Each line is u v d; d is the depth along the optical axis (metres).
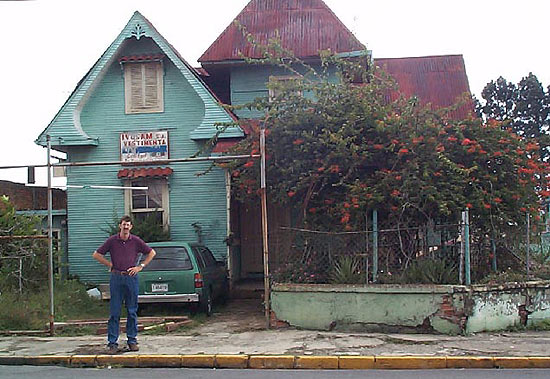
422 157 12.83
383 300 11.45
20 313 12.31
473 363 9.13
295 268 12.37
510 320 11.72
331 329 11.66
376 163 13.27
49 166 11.38
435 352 9.62
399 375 8.62
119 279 10.02
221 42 19.58
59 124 17.64
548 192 13.65
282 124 13.68
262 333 11.43
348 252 12.12
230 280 16.75
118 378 8.56
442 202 11.91
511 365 9.12
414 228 11.95
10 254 14.54
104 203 17.97
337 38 19.12
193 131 17.39
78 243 17.94
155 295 13.44
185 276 13.47
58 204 23.66
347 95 13.84
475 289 11.29
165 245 13.77
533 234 13.62
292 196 13.65
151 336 11.35
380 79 14.89
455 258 11.91
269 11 20.55
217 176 17.62
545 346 10.08
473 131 13.52
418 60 22.34
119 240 10.13
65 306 14.00
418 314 11.29
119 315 10.08
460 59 22.12
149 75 18.00
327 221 13.03
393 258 11.94
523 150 13.42
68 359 9.59
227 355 9.50
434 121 13.55
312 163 13.41
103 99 18.11
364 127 13.38
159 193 17.91
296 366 9.25
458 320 11.15
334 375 8.66
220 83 20.70
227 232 17.05
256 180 13.95
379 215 12.42
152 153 17.86
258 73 19.23
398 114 13.82
